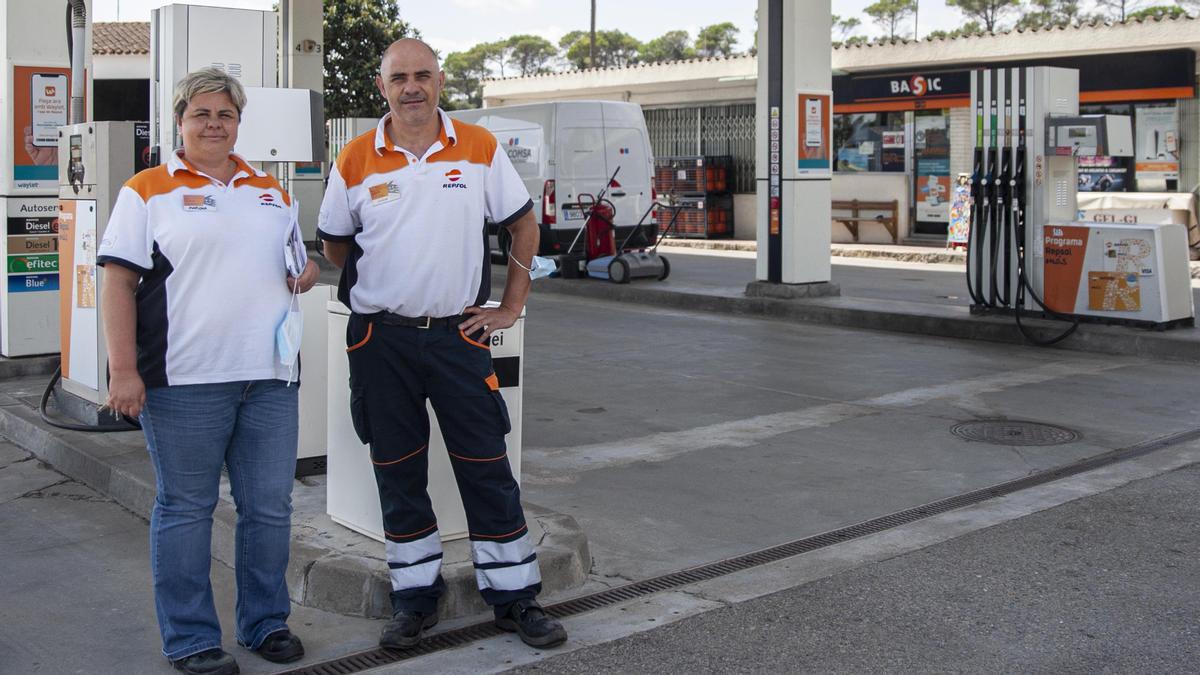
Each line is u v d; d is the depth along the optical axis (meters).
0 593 4.73
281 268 3.90
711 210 22.61
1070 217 10.76
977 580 4.78
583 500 5.95
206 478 3.86
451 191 3.90
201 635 3.89
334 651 4.11
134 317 3.71
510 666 3.98
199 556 3.88
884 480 6.30
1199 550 5.13
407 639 4.08
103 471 6.09
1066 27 18.94
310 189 18.69
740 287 14.21
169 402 3.76
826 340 11.13
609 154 16.89
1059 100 10.66
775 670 3.94
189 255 3.71
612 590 4.70
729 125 23.34
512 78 27.30
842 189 21.70
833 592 4.66
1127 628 4.27
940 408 8.05
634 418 7.84
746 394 8.59
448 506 4.68
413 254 3.89
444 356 3.97
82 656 4.11
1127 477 6.31
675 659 4.02
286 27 18.80
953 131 20.61
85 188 6.64
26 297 8.78
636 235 17.17
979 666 3.96
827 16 12.83
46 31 8.64
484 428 4.06
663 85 24.27
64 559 5.13
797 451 6.92
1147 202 18.19
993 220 11.01
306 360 5.69
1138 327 10.17
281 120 5.83
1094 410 7.94
